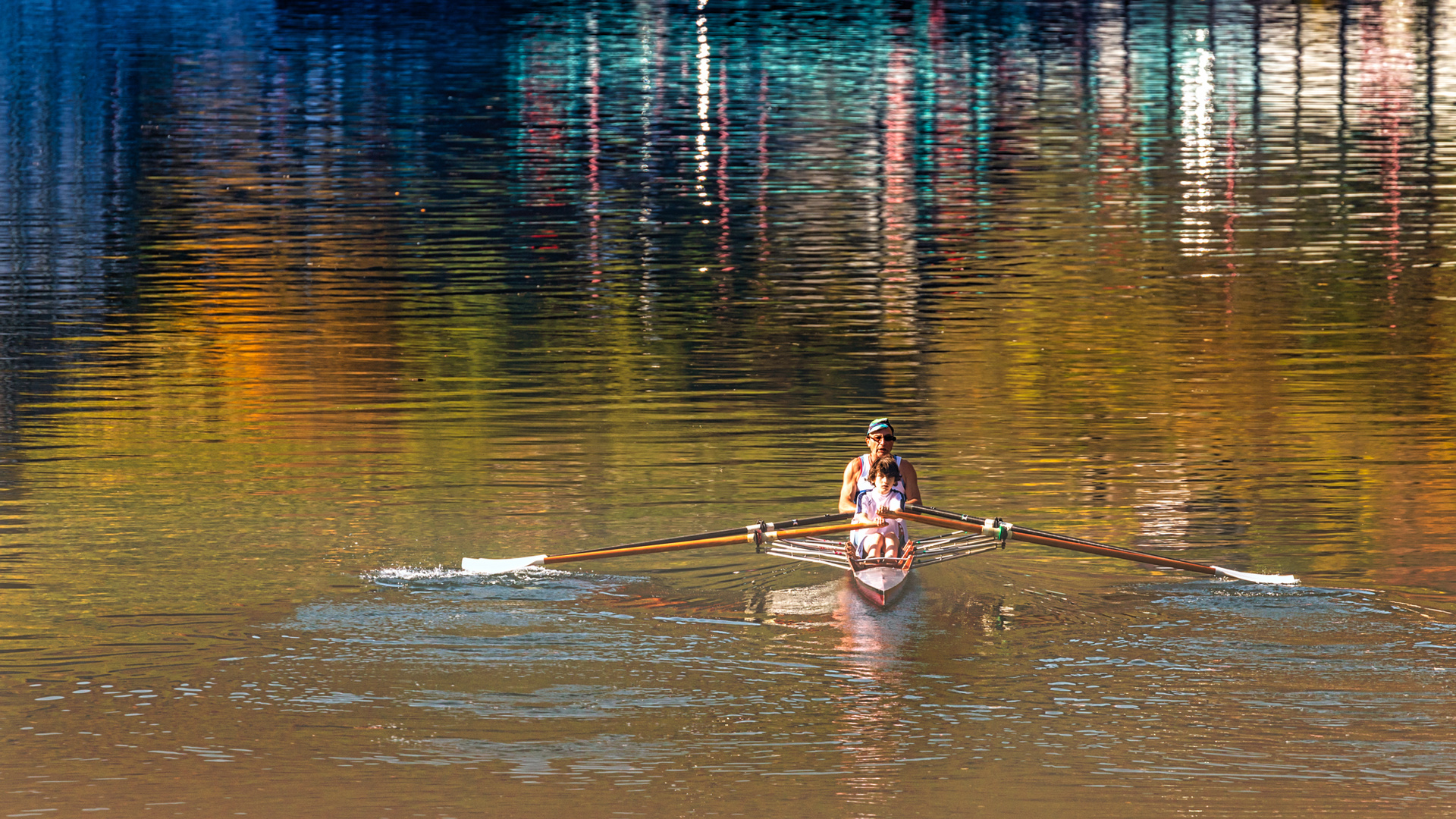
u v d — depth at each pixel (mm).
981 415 46875
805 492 39156
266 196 86375
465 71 141250
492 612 30750
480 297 64375
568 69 143250
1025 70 142625
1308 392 49500
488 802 23250
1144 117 115062
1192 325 59125
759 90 129750
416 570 33219
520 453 42844
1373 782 23734
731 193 87688
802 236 76625
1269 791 23469
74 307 62062
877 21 186250
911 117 115625
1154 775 23969
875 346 55906
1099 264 70125
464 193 87875
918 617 30391
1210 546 34812
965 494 39094
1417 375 51500
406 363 53531
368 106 119562
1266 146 102438
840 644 29078
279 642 29172
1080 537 35688
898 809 23016
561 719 26000
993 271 68938
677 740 25219
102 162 96188
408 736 25344
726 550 34719
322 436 44625
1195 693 26797
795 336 57531
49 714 26125
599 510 37656
